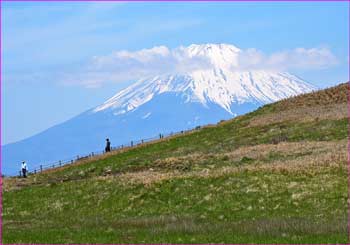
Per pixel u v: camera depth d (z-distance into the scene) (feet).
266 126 436.76
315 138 368.68
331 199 226.99
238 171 281.33
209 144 418.92
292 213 217.36
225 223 203.00
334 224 180.96
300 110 471.21
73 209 267.59
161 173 312.91
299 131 395.96
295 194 237.04
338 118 410.11
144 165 354.33
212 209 236.43
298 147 335.67
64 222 232.73
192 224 197.36
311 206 222.28
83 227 211.61
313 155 305.12
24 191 316.40
